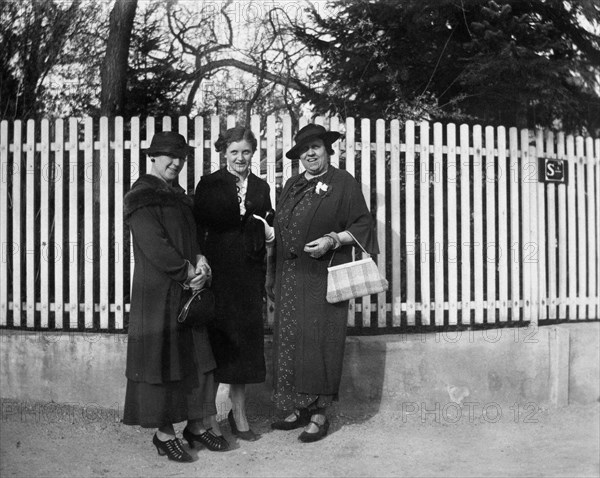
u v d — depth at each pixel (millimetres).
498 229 5352
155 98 7102
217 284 4164
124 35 6141
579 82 6324
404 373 4941
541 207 5434
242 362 4160
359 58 6633
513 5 6059
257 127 4996
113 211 5328
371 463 3902
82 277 5434
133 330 3818
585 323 5535
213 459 3936
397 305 5078
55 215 4934
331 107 6844
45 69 6625
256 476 3674
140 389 3775
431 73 6539
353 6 6578
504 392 5117
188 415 3887
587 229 5637
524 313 5375
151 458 3947
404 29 6488
